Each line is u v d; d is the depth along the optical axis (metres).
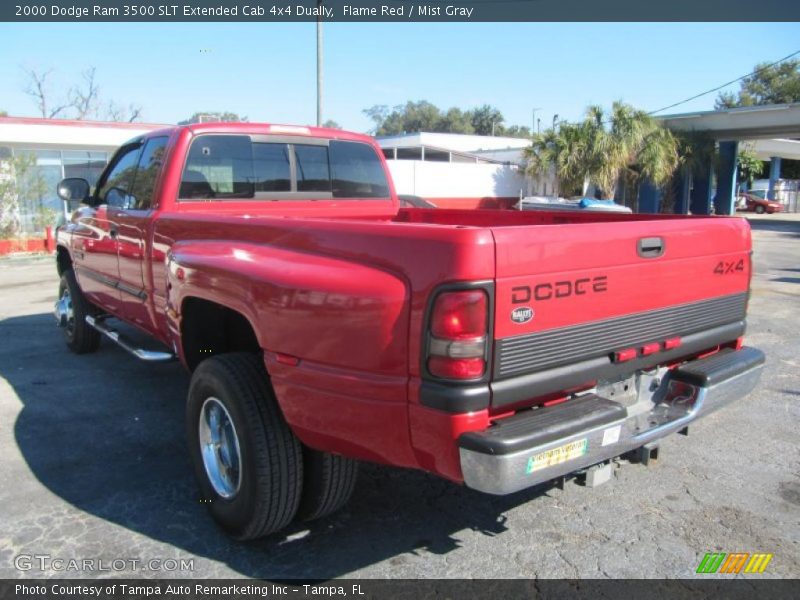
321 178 5.07
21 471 4.02
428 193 26.22
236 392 3.00
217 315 3.78
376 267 2.56
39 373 6.04
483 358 2.34
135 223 4.48
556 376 2.57
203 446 3.38
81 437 4.56
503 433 2.35
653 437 2.96
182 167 4.32
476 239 2.29
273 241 3.12
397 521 3.48
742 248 3.50
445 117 95.81
